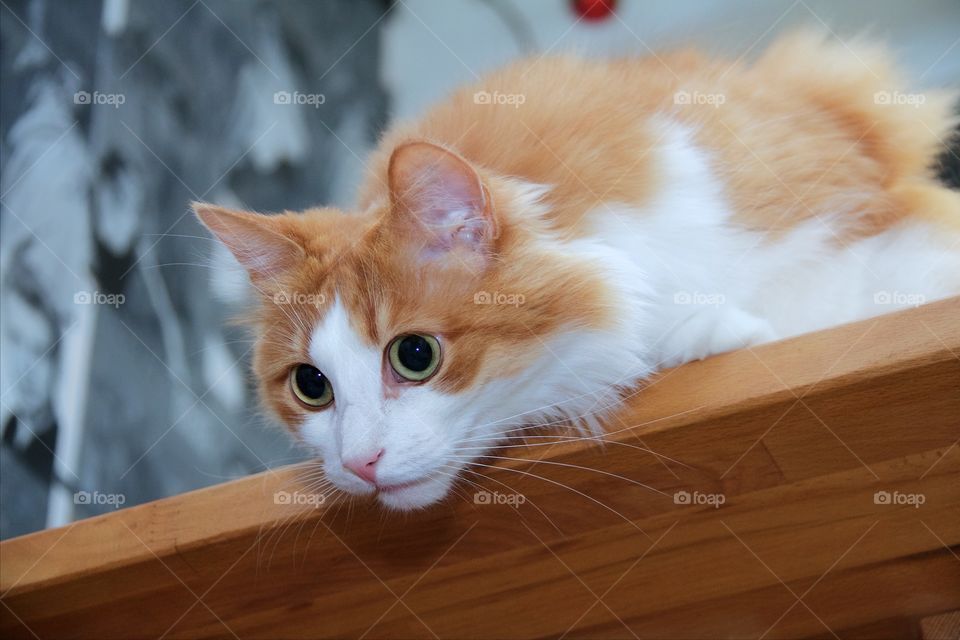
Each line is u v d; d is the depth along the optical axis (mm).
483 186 714
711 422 650
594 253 739
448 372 713
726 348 710
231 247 771
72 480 896
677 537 676
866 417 642
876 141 830
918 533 668
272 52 1182
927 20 1086
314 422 750
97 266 944
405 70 1362
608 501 670
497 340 716
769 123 806
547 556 686
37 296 913
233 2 1146
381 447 703
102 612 713
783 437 649
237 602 707
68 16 972
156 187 997
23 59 945
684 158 777
